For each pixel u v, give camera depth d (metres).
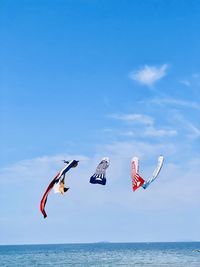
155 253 154.00
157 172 14.45
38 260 109.88
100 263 91.56
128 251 187.00
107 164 14.68
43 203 13.66
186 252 162.75
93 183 14.61
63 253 169.00
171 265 82.06
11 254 165.12
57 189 13.71
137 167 14.57
